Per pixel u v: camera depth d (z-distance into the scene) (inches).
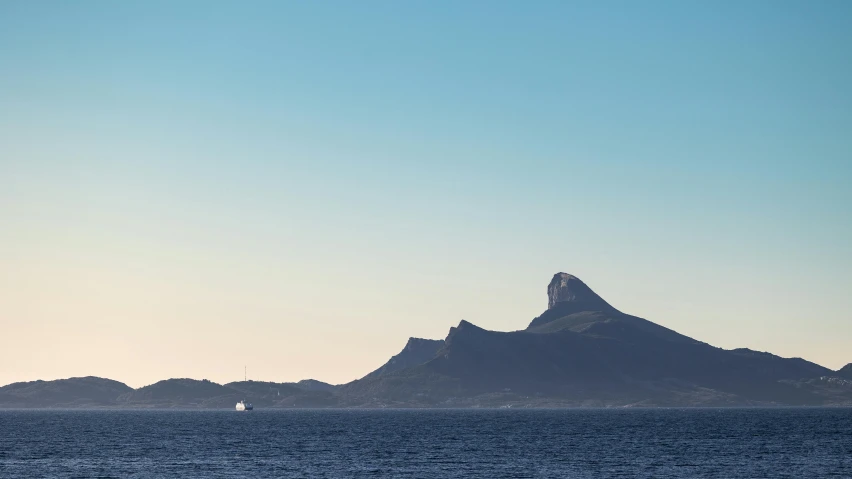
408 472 5438.0
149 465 5920.3
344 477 5182.1
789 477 5093.5
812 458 6195.9
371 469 5610.2
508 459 6240.2
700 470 5472.4
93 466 5871.1
